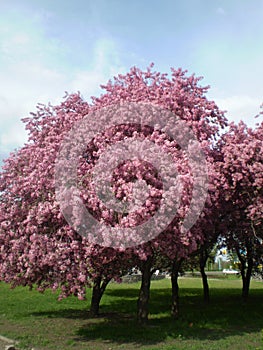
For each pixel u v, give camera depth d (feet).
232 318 45.27
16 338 34.73
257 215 40.68
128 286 81.30
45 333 36.88
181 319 44.14
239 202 43.60
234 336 35.70
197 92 45.06
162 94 42.47
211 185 35.24
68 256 33.01
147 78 45.78
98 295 47.93
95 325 40.75
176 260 44.11
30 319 44.16
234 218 45.80
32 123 44.45
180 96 42.04
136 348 31.09
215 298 65.26
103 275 40.29
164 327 39.22
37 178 35.78
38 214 33.60
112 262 37.65
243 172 40.70
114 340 34.04
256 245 49.60
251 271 64.23
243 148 42.04
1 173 41.81
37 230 34.17
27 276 33.58
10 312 48.49
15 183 39.37
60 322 42.50
